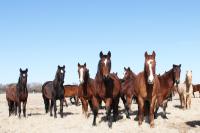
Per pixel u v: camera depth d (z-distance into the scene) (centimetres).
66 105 2717
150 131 1338
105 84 1403
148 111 1605
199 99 3369
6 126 1608
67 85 2797
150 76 1308
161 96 1591
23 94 1886
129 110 1795
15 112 2055
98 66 1417
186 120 1628
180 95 2294
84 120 1680
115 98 1519
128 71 1734
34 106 2892
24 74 1886
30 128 1527
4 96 4959
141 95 1394
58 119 1794
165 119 1642
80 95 1722
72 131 1391
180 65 1602
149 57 1334
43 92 2180
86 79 1537
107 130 1376
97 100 1460
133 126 1439
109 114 1427
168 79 1598
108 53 1386
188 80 2188
